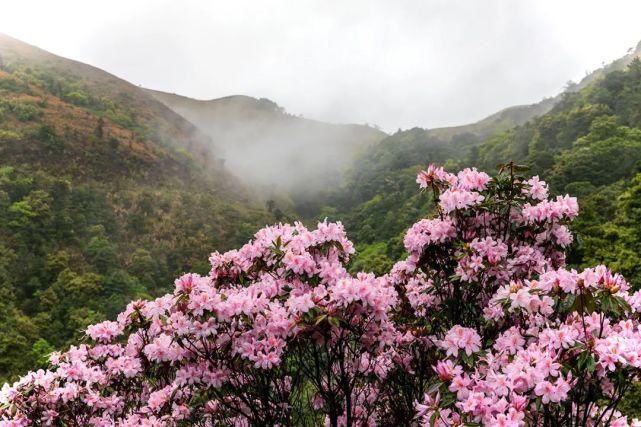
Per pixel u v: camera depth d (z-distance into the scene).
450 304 4.43
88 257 46.66
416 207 66.50
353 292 3.53
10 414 4.16
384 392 4.91
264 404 4.00
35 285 38.16
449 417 3.18
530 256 4.12
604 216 26.95
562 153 56.22
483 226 4.41
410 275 5.15
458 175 4.58
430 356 4.61
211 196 79.44
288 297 4.12
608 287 2.94
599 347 2.79
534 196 4.34
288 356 4.14
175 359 3.95
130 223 58.31
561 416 3.29
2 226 44.00
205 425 4.36
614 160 45.38
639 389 8.91
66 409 4.47
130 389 5.15
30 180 52.28
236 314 3.62
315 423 4.68
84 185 59.81
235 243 62.47
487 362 3.26
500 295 3.38
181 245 58.41
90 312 34.75
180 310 3.87
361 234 69.50
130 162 72.38
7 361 25.25
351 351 4.30
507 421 2.59
